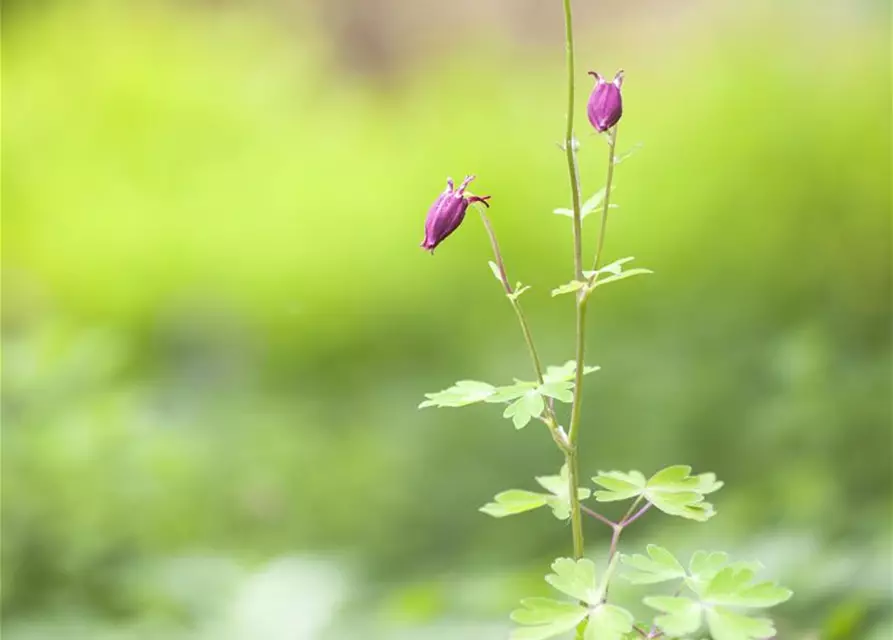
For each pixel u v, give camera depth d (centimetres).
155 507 613
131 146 1195
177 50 1283
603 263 1002
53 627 520
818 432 672
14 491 561
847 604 364
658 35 1656
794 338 734
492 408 841
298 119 1295
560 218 1039
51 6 1309
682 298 946
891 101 1012
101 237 1113
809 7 1155
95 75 1232
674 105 1120
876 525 559
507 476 796
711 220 988
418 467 800
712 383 812
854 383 711
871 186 965
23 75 1230
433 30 2014
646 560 222
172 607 540
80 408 634
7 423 602
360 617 495
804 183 987
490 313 1029
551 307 1011
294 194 1133
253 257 1094
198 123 1222
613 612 215
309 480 768
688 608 208
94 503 578
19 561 552
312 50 1530
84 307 1095
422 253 1073
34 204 1156
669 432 791
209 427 844
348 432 868
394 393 932
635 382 845
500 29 1975
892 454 659
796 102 1027
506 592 479
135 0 1325
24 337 905
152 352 1064
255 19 1435
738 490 661
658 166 1034
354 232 1087
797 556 456
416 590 478
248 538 695
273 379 1035
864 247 955
